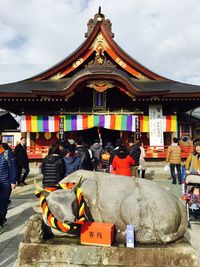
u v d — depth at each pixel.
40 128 23.86
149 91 22.39
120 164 7.88
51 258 4.18
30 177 16.78
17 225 7.05
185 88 24.61
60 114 24.06
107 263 4.10
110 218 4.47
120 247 4.14
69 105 24.66
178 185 13.09
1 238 6.09
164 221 4.27
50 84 25.94
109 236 4.20
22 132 24.14
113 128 23.73
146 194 4.45
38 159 23.09
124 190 4.61
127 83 22.48
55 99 22.88
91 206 4.56
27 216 7.88
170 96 22.72
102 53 25.22
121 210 4.42
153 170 19.92
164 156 23.11
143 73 27.22
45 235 4.57
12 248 5.48
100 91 22.92
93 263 4.11
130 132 25.09
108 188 4.66
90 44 25.88
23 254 4.21
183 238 4.51
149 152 23.27
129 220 4.33
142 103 24.58
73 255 4.16
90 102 25.08
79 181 4.52
